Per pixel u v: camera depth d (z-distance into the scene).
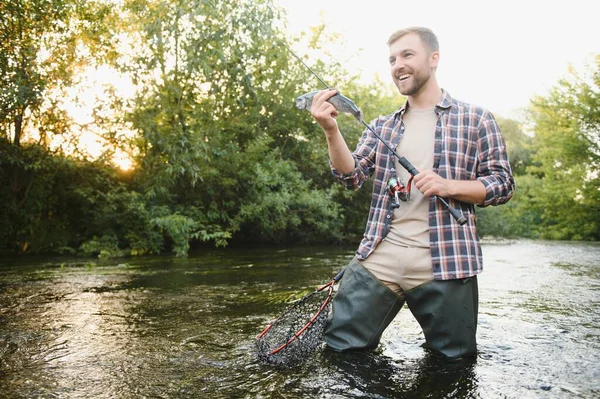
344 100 2.19
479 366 2.10
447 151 2.23
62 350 2.35
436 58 2.31
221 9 7.88
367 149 2.45
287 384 1.87
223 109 9.45
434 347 2.23
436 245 2.15
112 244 8.11
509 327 2.86
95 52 8.60
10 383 1.89
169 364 2.13
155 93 8.52
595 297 3.92
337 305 2.35
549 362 2.17
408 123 2.35
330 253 8.16
